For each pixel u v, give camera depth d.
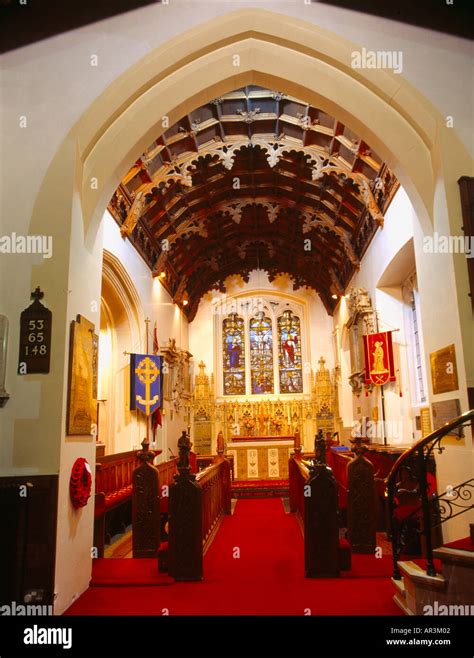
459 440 5.29
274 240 16.77
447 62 5.85
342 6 6.06
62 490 4.57
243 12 6.05
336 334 17.84
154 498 6.33
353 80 6.08
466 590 3.62
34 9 5.91
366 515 6.12
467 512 5.07
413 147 5.92
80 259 5.38
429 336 6.10
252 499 12.12
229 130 10.94
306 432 18.20
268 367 19.34
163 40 5.92
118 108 5.72
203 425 18.28
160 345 14.19
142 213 11.38
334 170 10.92
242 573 5.36
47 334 4.79
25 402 4.66
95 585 5.09
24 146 5.43
